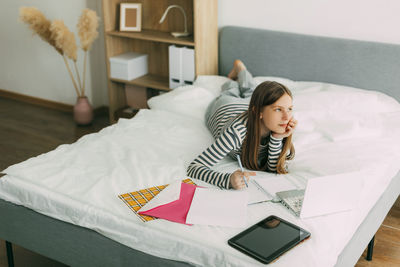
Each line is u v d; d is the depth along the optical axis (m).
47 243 1.82
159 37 3.07
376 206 1.91
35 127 3.53
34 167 1.88
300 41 2.80
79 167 1.90
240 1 2.98
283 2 2.85
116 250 1.62
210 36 3.02
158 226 1.53
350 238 1.66
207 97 2.62
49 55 3.79
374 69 2.62
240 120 1.87
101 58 3.71
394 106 2.49
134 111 3.47
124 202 1.65
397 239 2.21
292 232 1.47
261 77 2.81
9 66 4.07
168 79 3.37
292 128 1.80
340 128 2.22
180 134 2.29
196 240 1.47
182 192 1.71
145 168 1.89
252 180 1.82
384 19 2.60
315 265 1.37
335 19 2.73
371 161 1.98
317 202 1.56
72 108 3.85
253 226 1.50
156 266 1.55
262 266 1.34
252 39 2.95
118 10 3.31
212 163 1.87
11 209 1.85
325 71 2.77
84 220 1.66
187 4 3.14
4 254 2.13
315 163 1.96
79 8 3.52
